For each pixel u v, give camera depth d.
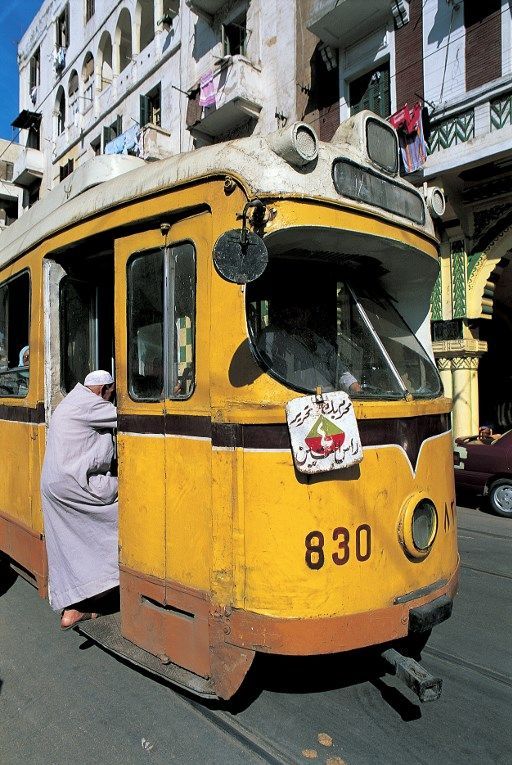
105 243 3.62
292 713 2.97
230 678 2.65
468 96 10.02
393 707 3.03
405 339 3.48
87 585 3.42
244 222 2.52
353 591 2.64
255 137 2.78
